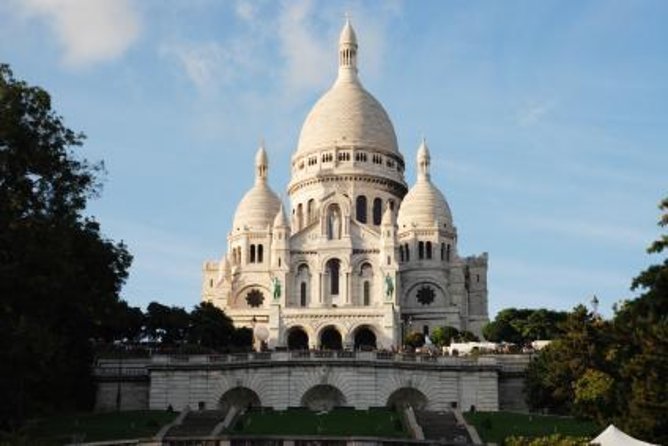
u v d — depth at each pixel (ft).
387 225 567.59
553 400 331.98
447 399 349.41
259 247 621.72
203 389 349.82
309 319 518.78
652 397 214.48
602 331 265.34
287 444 247.50
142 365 362.74
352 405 342.03
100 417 320.70
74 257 290.35
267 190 651.66
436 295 586.04
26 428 274.16
